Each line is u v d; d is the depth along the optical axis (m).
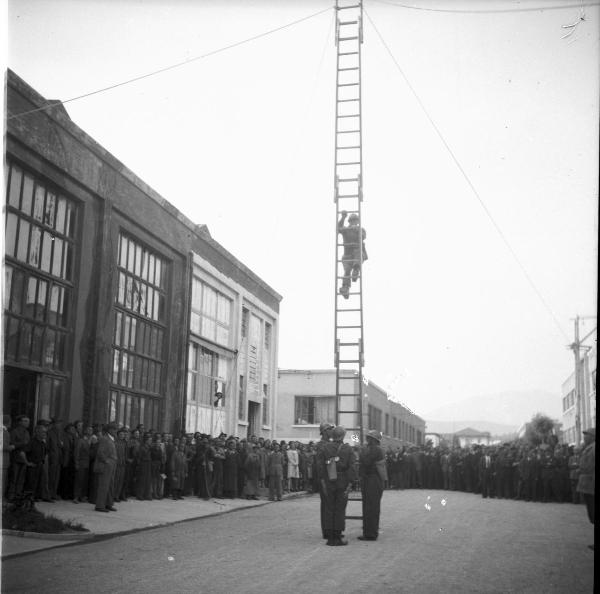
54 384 17.31
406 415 36.81
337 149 14.03
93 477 16.11
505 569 9.44
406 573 8.91
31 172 16.55
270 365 34.84
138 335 21.47
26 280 16.31
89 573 8.57
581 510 19.42
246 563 9.44
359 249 13.89
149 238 21.95
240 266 29.95
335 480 11.48
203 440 20.56
